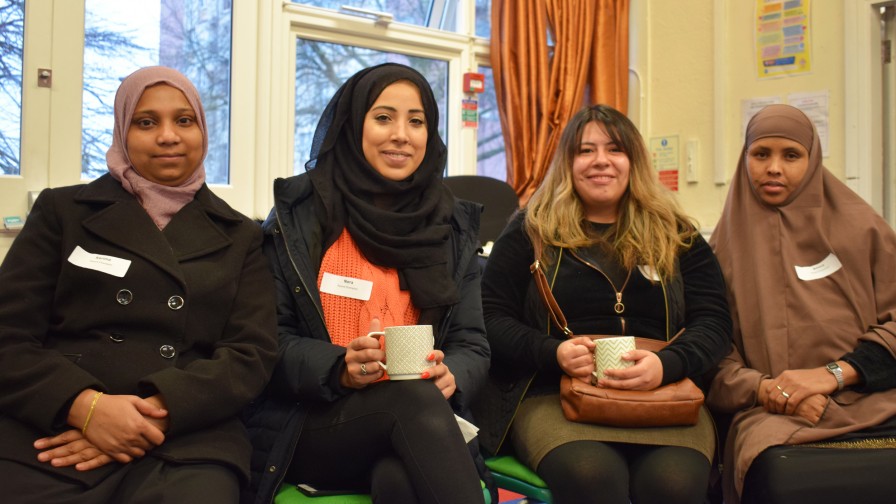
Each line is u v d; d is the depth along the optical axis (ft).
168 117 5.05
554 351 5.87
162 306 4.71
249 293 5.11
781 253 6.65
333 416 4.83
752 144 6.86
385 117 5.66
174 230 5.00
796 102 11.24
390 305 5.39
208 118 9.75
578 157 6.74
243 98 9.85
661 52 12.91
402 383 4.72
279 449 4.84
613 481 5.16
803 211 6.73
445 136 12.35
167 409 4.32
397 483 4.44
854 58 10.57
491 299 6.51
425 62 12.07
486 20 12.86
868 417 5.81
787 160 6.73
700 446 5.58
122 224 4.83
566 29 12.32
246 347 4.81
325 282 5.37
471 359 5.37
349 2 11.23
